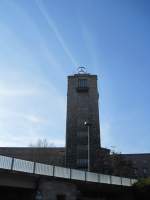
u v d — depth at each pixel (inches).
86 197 1440.7
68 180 1189.1
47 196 1103.0
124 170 2492.6
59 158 2925.7
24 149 3048.7
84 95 3070.9
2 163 971.9
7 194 1159.6
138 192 1428.4
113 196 1501.0
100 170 2517.2
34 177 1096.2
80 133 2819.9
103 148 2706.7
